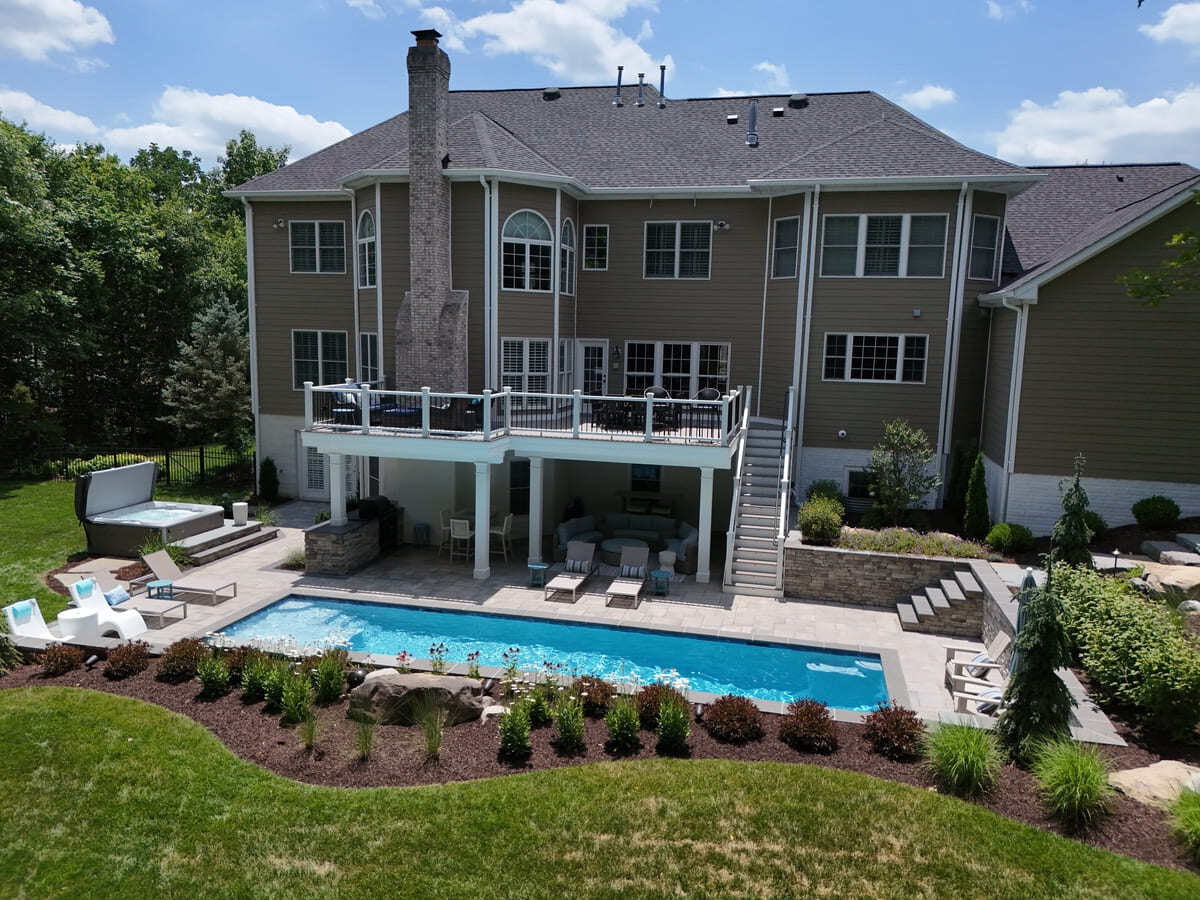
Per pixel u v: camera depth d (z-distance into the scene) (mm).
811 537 15430
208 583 13922
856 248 18156
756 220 19469
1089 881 6359
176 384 28547
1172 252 14547
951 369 18062
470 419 16844
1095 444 15406
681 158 20453
